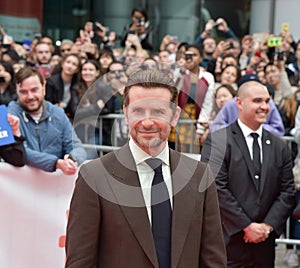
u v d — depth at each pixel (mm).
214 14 15320
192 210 3543
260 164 5895
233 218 5754
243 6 15062
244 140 5902
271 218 5848
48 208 5961
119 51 11633
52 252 6039
